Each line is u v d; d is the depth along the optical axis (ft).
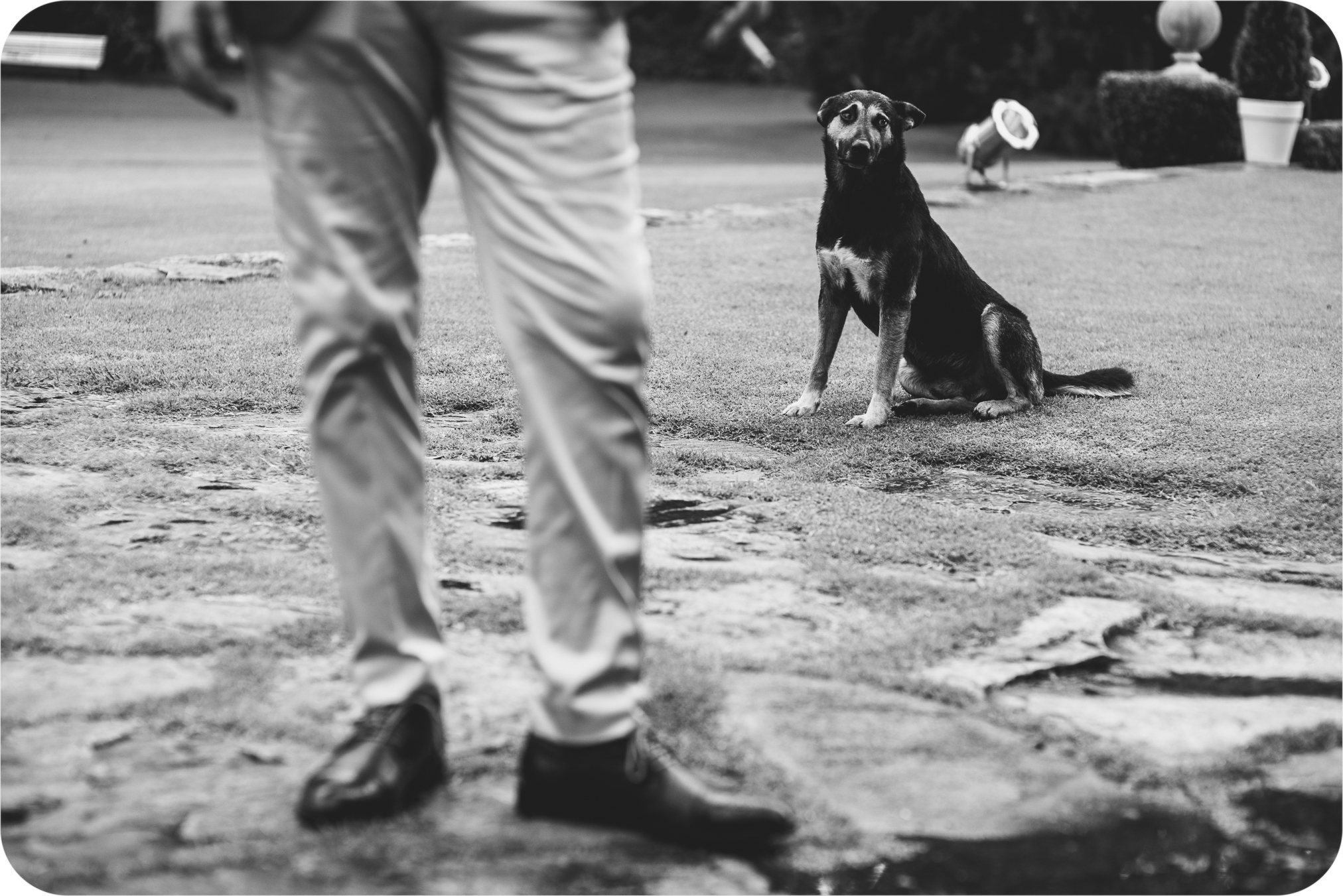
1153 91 56.24
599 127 8.20
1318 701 10.94
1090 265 34.99
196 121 85.97
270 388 20.93
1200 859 8.56
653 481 16.66
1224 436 19.13
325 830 8.35
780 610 12.39
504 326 8.45
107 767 9.09
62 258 33.60
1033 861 8.43
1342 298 30.76
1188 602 13.10
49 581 12.33
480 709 10.07
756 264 34.58
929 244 20.22
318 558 13.33
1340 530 15.44
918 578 13.48
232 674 10.47
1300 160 56.65
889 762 9.50
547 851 8.32
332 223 8.38
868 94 19.26
